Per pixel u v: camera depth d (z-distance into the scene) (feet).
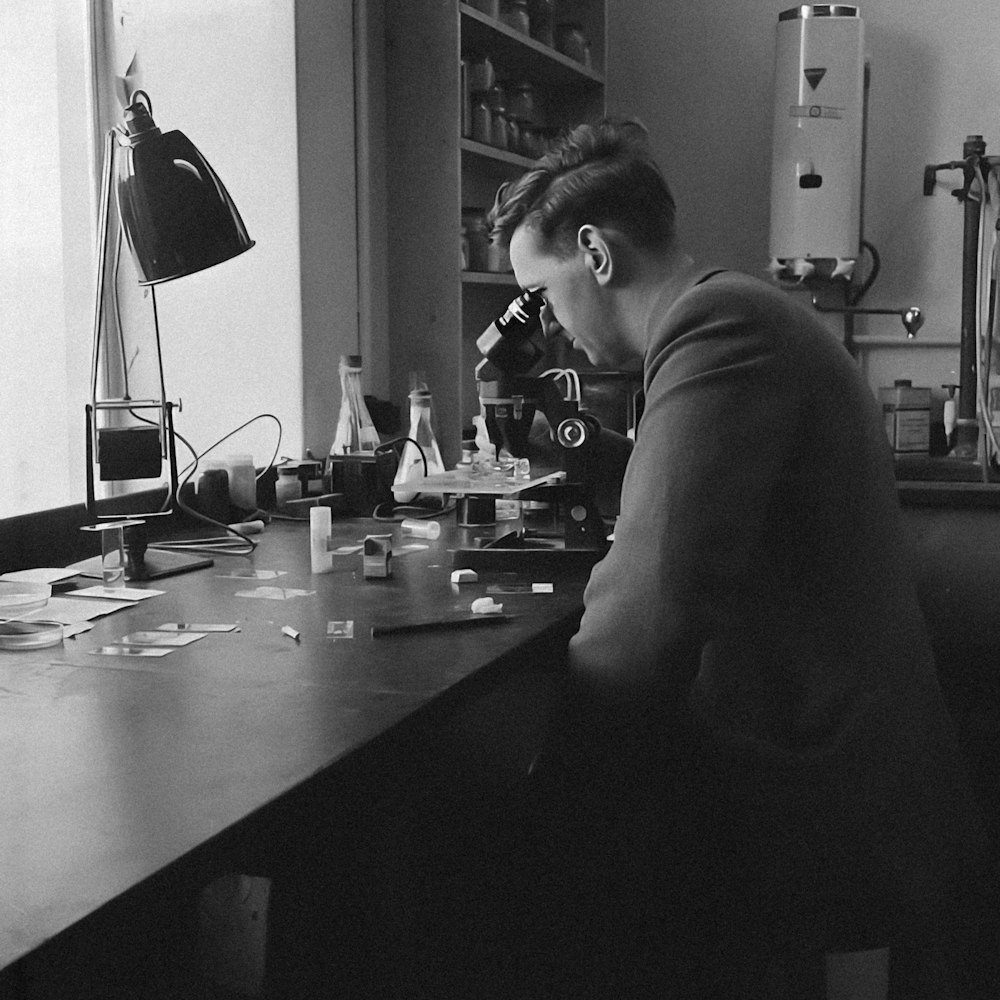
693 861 4.78
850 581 4.46
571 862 4.84
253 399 9.93
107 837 2.92
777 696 4.53
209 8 9.57
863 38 12.39
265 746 3.61
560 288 5.49
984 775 8.43
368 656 4.72
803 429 4.46
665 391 4.52
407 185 11.02
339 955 4.96
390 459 8.99
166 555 6.82
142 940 4.30
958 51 13.16
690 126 14.28
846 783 4.35
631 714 4.48
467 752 5.18
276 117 9.66
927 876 4.43
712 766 4.62
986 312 11.78
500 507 8.71
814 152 12.39
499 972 4.99
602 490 8.21
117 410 7.93
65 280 9.20
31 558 6.79
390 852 4.93
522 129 12.43
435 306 11.04
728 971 4.75
